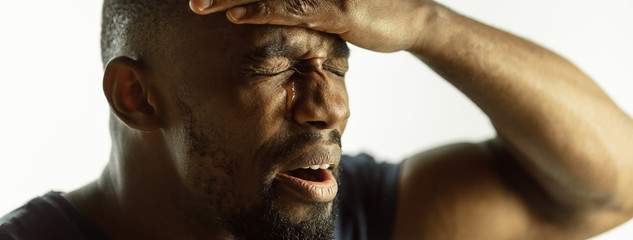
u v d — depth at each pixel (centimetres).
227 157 106
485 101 128
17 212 117
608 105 135
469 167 142
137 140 115
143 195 116
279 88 103
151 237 116
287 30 101
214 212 111
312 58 104
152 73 109
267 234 106
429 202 140
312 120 102
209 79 104
